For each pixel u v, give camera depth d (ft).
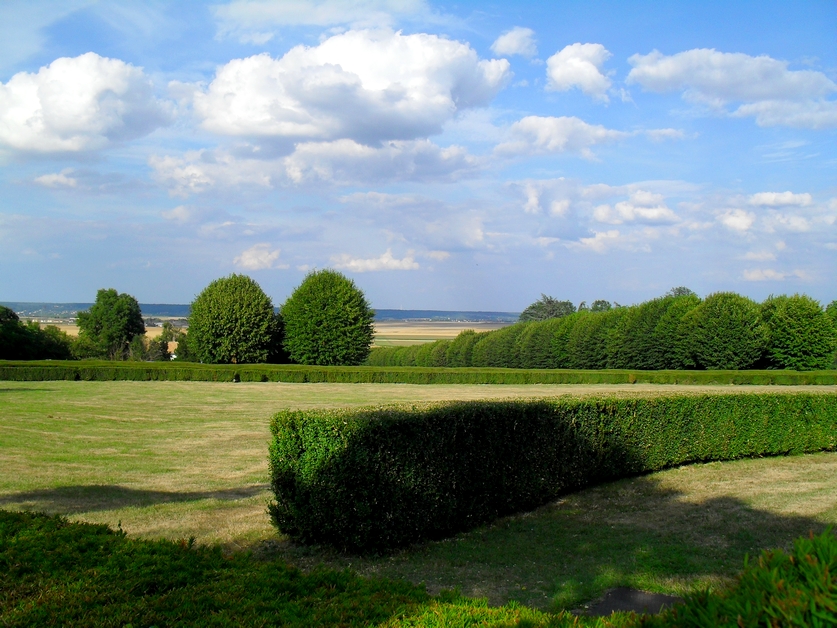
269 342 171.22
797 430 47.06
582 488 35.81
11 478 35.32
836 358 172.76
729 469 41.63
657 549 23.93
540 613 12.04
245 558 15.96
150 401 81.15
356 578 14.75
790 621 7.14
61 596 13.01
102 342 244.63
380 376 127.65
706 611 7.78
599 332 184.96
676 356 162.71
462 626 11.47
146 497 31.89
